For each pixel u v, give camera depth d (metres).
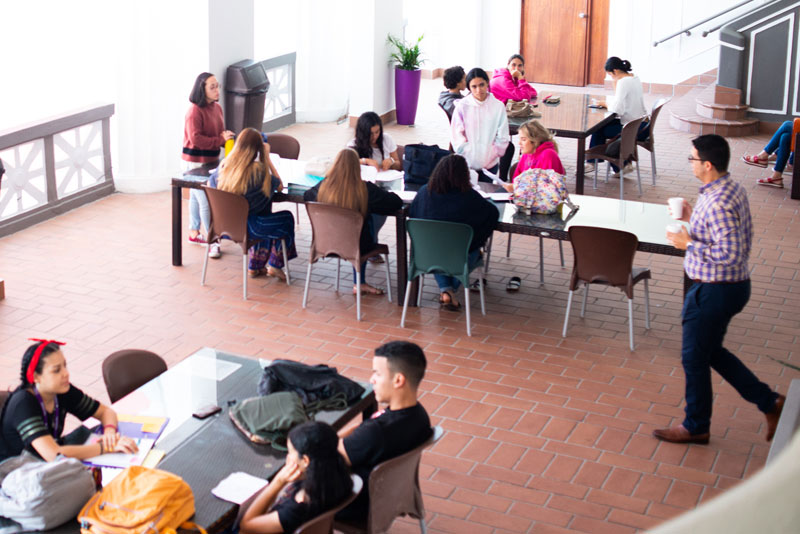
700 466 4.41
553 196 6.03
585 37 14.06
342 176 5.92
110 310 6.22
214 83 7.50
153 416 3.48
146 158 8.84
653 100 13.04
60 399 3.36
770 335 5.91
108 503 2.69
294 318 6.17
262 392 3.64
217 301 6.43
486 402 5.06
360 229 5.90
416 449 3.07
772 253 7.45
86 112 8.25
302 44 11.68
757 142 11.03
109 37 8.59
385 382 3.12
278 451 3.27
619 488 4.23
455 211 5.67
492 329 6.01
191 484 3.04
